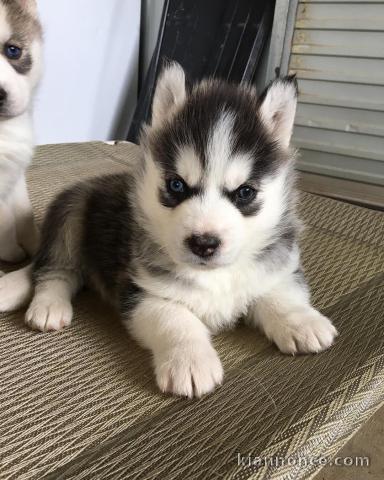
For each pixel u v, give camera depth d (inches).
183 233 10.4
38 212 18.6
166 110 12.0
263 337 12.4
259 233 11.6
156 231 11.7
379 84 27.4
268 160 11.2
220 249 10.3
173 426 9.4
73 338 12.1
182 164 10.8
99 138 33.4
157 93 12.0
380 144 28.3
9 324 12.7
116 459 8.6
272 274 12.4
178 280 11.8
